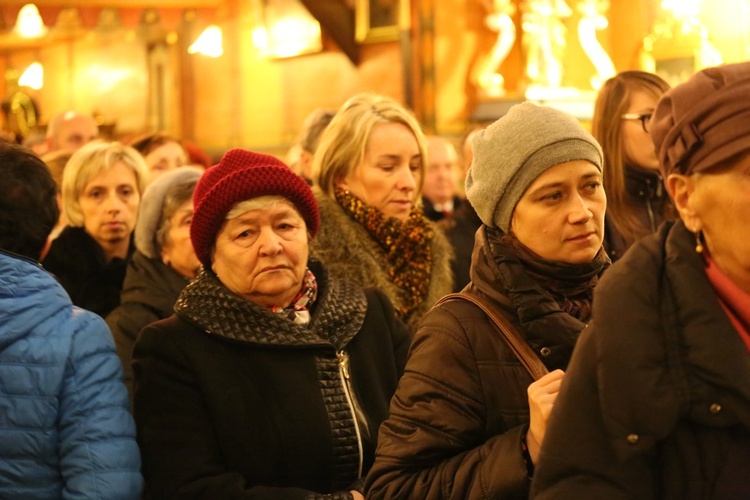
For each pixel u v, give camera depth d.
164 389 3.30
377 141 4.39
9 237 3.29
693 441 2.00
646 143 4.30
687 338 2.00
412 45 12.59
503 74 12.50
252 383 3.33
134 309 4.40
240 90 14.88
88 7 13.07
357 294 3.71
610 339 2.03
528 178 2.76
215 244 3.48
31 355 3.12
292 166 5.91
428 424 2.70
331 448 3.32
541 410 2.42
